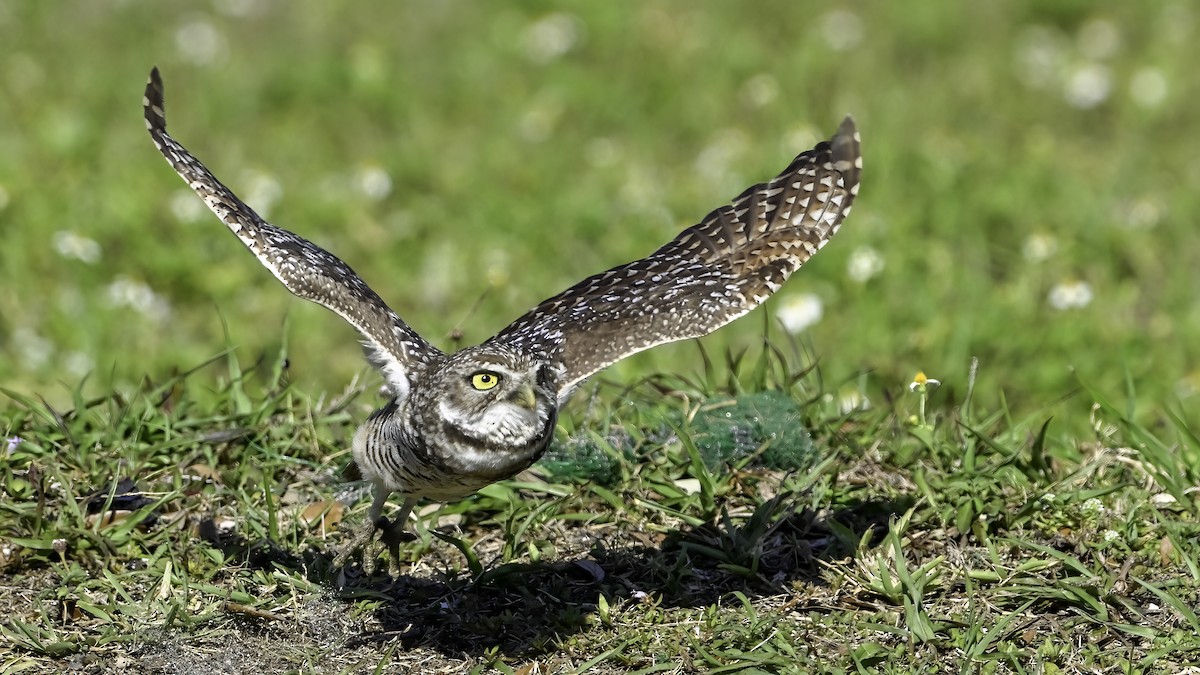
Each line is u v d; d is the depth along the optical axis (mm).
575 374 8539
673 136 19906
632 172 18281
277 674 8180
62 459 9859
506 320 14930
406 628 8625
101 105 19641
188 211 16344
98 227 16000
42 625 8523
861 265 15086
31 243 15641
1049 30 23344
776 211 9469
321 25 22719
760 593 8883
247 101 20109
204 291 15469
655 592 8906
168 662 8227
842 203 9430
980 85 20969
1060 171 18391
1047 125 20203
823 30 22469
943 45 22453
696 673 8102
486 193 17719
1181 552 8938
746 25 22812
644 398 10969
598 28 22375
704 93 20656
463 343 14164
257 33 22562
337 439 10453
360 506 9703
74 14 22594
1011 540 9109
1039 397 13422
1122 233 16406
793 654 8125
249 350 14336
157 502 9297
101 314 14641
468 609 8750
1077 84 20578
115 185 16891
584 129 20047
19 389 13047
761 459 10117
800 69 20984
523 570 9023
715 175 18062
